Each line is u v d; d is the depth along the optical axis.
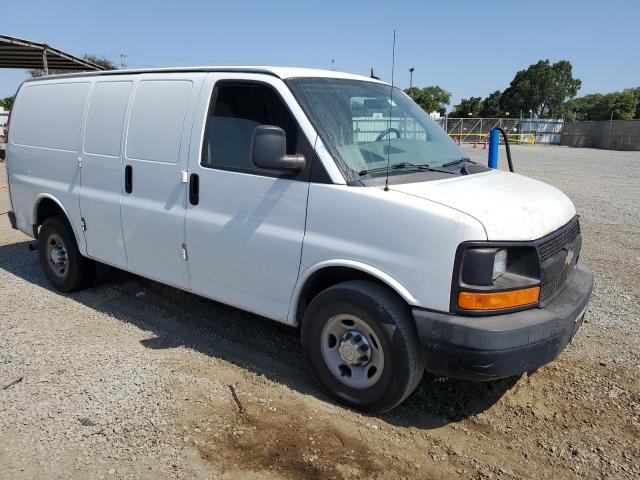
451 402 3.75
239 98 3.96
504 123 49.94
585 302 3.60
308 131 3.57
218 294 4.18
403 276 3.18
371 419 3.50
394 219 3.21
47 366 4.05
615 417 3.60
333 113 3.74
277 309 3.84
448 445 3.28
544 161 25.09
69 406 3.52
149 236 4.55
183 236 4.27
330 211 3.45
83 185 5.16
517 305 3.13
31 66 19.59
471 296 3.02
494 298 3.04
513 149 38.28
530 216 3.30
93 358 4.20
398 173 3.67
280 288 3.77
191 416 3.44
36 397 3.62
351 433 3.33
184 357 4.27
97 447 3.12
